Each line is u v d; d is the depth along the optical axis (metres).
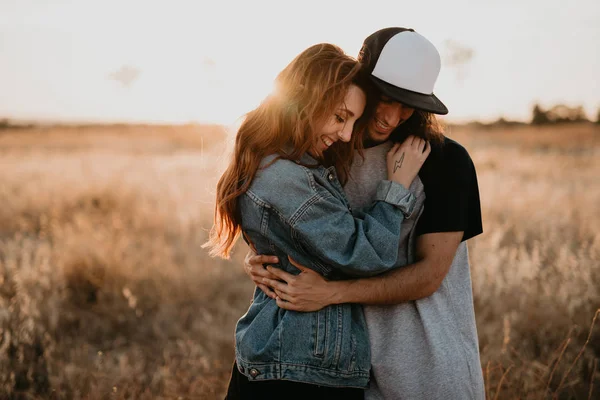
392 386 1.71
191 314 4.07
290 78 1.59
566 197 7.58
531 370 2.79
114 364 3.29
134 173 9.89
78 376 3.05
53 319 3.61
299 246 1.63
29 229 6.25
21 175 9.48
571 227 5.84
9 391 2.85
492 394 2.58
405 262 1.75
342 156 1.74
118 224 6.05
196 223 6.05
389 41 1.60
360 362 1.67
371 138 1.75
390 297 1.65
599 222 5.95
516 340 3.27
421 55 1.58
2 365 3.00
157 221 6.21
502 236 5.32
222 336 3.61
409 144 1.69
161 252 5.01
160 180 8.99
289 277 1.65
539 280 4.02
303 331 1.63
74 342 3.57
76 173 9.51
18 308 3.63
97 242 4.97
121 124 37.91
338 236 1.55
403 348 1.71
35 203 7.21
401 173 1.67
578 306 3.48
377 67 1.59
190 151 20.72
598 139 26.55
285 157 1.62
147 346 3.62
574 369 2.83
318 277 1.63
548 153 18.89
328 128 1.58
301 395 1.64
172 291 4.36
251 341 1.67
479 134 29.48
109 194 7.68
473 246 4.94
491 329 3.37
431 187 1.69
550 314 3.47
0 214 6.75
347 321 1.67
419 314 1.72
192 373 3.15
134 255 4.94
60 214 6.73
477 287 3.96
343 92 1.54
